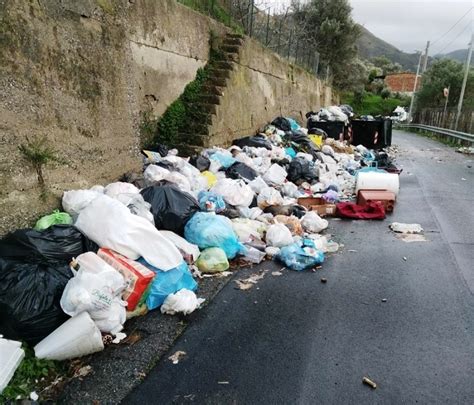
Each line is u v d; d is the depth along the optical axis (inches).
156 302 141.8
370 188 295.0
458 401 102.3
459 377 111.1
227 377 109.9
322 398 102.8
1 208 144.5
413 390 106.0
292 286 163.8
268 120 501.7
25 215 154.5
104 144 203.5
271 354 119.9
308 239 204.5
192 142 321.1
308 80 713.6
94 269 126.0
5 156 145.7
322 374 111.5
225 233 179.3
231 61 382.0
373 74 1945.1
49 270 122.6
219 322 136.4
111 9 205.3
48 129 165.6
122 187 185.8
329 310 145.6
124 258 138.7
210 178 259.0
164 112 321.1
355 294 157.9
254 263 184.4
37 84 159.0
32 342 114.5
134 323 133.8
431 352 121.8
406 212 278.4
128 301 130.9
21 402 97.7
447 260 192.5
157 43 301.1
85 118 188.4
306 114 692.1
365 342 126.5
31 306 112.7
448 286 165.5
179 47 330.3
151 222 167.8
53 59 167.0
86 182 190.5
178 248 166.9
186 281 152.6
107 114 205.0
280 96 552.4
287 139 436.5
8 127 146.5
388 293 159.0
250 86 427.2
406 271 179.9
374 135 611.5
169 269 145.8
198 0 413.1
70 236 137.3
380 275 175.6
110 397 102.1
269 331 131.7
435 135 1016.2
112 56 206.8
